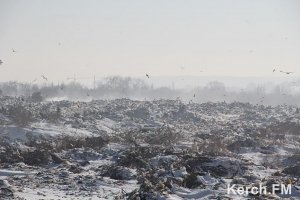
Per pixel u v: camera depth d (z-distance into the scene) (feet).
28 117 465.06
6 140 399.44
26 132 426.51
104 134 456.86
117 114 578.25
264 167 294.25
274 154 351.25
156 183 215.31
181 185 224.33
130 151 304.50
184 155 291.17
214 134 440.86
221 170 265.54
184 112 609.83
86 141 379.76
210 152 325.42
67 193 215.92
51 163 312.91
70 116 535.19
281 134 453.58
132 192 198.08
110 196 210.79
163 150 324.60
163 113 605.31
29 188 224.74
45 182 240.94
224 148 362.12
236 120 590.96
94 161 322.75
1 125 435.53
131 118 565.53
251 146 382.63
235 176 261.65
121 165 286.05
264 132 451.53
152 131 452.35
